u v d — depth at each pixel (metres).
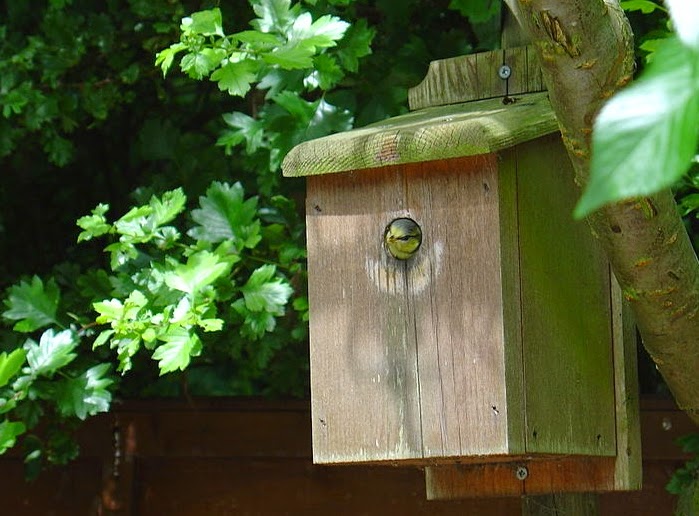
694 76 1.07
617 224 2.90
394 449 3.44
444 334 3.39
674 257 2.99
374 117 4.64
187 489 5.23
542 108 3.64
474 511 4.96
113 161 5.91
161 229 4.43
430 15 5.05
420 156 3.38
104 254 5.76
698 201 3.88
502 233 3.35
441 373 3.38
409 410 3.42
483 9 4.47
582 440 3.58
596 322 3.72
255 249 4.63
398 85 4.73
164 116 5.86
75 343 4.45
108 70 5.34
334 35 3.91
